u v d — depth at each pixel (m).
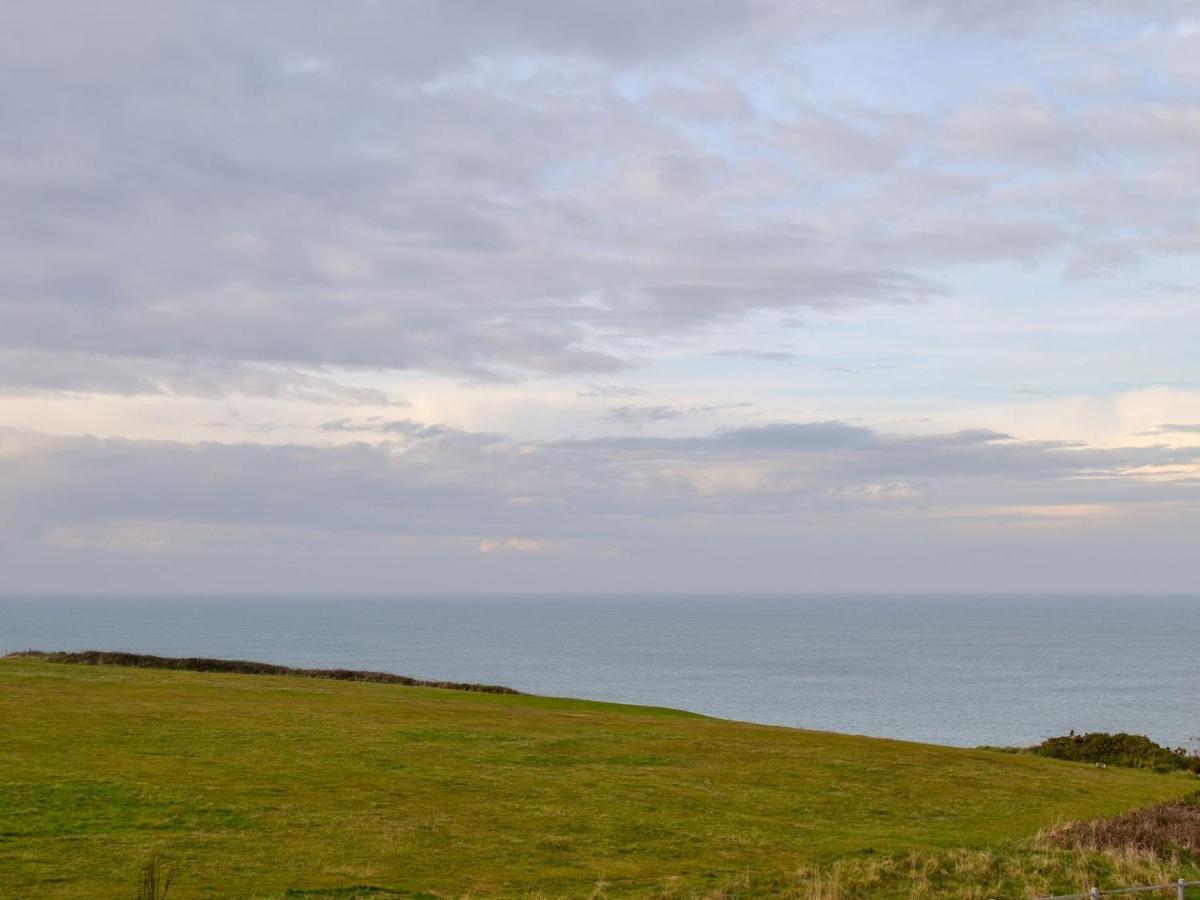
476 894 18.41
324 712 37.72
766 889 19.86
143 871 17.53
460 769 28.92
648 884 19.70
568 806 25.50
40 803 21.75
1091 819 28.06
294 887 17.91
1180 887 19.98
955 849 23.66
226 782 24.89
